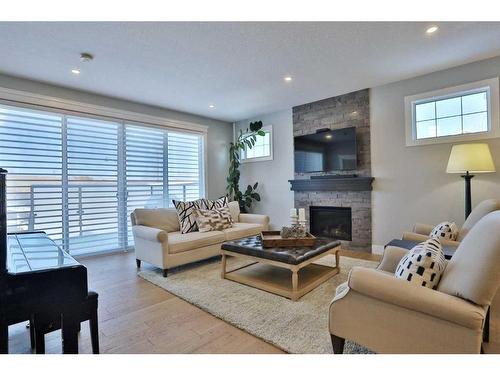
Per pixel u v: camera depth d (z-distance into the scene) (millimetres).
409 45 2711
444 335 1184
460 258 1323
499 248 1113
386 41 2617
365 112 4055
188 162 5270
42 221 3582
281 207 5195
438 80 3404
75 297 1362
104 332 1911
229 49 2725
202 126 5430
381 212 3949
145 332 1914
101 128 4117
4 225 1193
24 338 1873
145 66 3090
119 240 4285
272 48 2717
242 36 2482
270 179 5363
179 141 5125
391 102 3809
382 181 3928
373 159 4004
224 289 2656
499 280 1123
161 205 4809
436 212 3475
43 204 3588
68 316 1352
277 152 5223
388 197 3877
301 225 3049
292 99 4449
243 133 5836
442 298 1179
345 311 1472
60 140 3732
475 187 3195
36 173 3539
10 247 1726
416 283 1333
